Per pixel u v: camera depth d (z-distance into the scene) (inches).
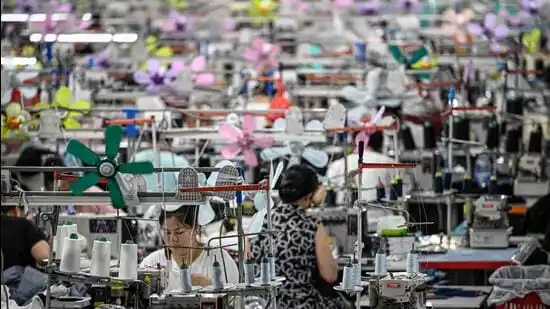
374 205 446.9
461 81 756.6
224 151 542.3
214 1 1376.7
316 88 834.8
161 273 373.7
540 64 887.1
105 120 641.0
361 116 665.0
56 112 609.0
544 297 483.8
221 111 589.0
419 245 558.3
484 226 574.2
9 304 435.5
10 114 622.2
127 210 543.2
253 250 463.8
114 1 1316.4
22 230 512.1
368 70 815.1
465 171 622.2
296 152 578.2
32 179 585.6
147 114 671.8
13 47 872.3
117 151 358.6
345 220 543.8
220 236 382.9
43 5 1092.5
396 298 383.9
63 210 529.7
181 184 363.9
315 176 474.0
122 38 847.1
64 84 740.7
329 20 1283.2
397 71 714.8
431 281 550.3
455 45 944.9
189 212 409.7
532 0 1050.7
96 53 959.0
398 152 621.0
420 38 1022.4
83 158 357.4
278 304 457.7
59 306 391.9
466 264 536.7
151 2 1291.8
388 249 507.8
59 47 826.2
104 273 372.8
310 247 463.5
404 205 559.2
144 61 857.5
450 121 615.2
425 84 737.0
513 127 701.3
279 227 464.4
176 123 671.8
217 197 393.1
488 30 930.1
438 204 615.8
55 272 372.8
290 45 1105.4
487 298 500.4
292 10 1332.4
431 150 656.4
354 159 608.1
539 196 682.2
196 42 1120.2
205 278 386.0
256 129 571.2
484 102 725.3
